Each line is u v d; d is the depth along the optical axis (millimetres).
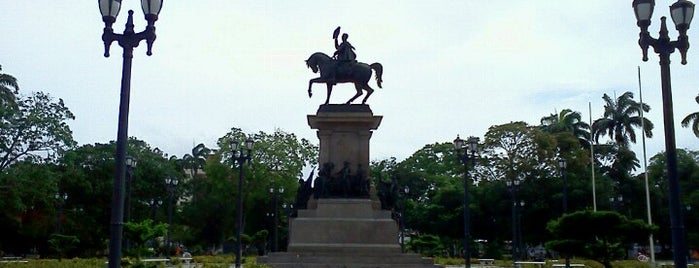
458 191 80625
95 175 78438
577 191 74062
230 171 87625
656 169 84562
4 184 57094
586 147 87000
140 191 83875
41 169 59625
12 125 58781
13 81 62594
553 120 90938
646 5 17000
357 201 40312
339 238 39219
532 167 77938
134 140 89750
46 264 40812
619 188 82938
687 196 80500
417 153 103375
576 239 24594
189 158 122875
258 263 37062
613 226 24016
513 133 80188
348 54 42969
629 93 86562
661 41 16984
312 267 35312
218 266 42250
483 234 80000
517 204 72938
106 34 17062
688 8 17000
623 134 85625
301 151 92062
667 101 16734
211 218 92562
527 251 87438
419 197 98312
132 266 32062
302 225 39406
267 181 87625
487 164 82062
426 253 64500
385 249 38344
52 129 59812
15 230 66938
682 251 15867
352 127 42312
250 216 91688
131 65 17172
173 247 88500
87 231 74875
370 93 42875
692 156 87625
